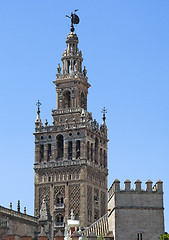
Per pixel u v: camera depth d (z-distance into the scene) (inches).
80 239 5388.8
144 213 5743.1
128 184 5797.2
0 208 6378.0
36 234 7170.3
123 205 5753.0
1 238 5526.6
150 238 5693.9
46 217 7332.7
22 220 6830.7
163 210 5753.0
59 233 5551.2
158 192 5787.4
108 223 6624.0
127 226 5703.7
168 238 5374.0
